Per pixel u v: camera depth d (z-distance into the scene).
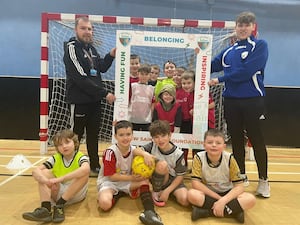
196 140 3.51
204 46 3.46
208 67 3.46
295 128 6.11
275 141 6.12
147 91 3.52
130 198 2.95
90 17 4.58
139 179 2.80
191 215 2.58
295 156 5.30
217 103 4.78
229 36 4.65
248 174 3.96
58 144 2.64
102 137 5.33
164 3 6.27
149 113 3.55
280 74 6.28
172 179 2.93
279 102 6.08
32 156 4.59
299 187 3.44
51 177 2.61
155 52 4.12
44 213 2.36
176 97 3.53
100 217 2.51
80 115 3.58
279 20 6.27
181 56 3.98
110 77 5.33
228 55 3.24
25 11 6.14
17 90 5.99
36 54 6.19
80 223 2.38
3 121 6.02
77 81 3.46
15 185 3.23
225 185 2.72
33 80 5.98
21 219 2.42
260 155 3.10
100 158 4.55
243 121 3.22
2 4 6.12
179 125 3.55
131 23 4.61
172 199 2.97
